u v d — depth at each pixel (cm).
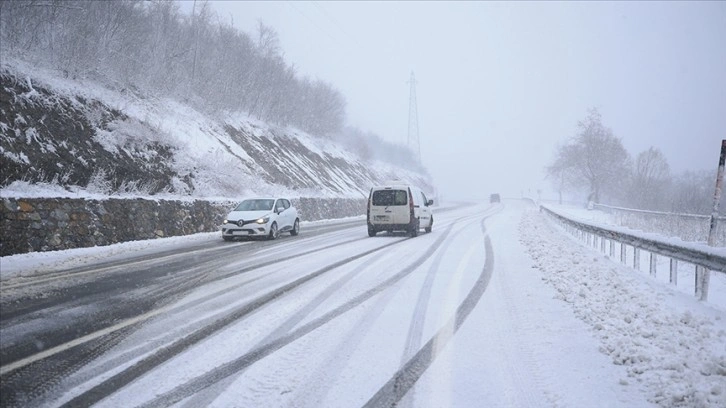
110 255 1189
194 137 2447
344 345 513
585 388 402
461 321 609
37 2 1766
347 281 872
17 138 1323
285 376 426
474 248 1408
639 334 524
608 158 5081
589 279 837
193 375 424
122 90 2142
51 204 1187
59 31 1873
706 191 3662
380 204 1783
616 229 1080
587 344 518
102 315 619
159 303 689
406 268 1027
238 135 3067
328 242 1577
